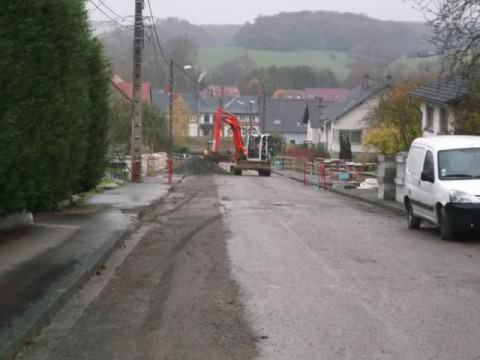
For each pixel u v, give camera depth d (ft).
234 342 24.36
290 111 349.82
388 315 28.04
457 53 65.36
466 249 46.34
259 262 40.52
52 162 44.93
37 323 25.88
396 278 35.94
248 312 28.53
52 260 37.88
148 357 22.81
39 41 39.17
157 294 32.37
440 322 27.02
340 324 26.66
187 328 26.23
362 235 53.42
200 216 66.74
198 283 34.63
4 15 35.78
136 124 119.44
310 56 384.88
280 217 66.03
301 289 33.04
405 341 24.40
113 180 110.52
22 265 36.24
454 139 56.65
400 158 80.33
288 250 45.19
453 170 52.70
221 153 212.43
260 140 183.01
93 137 66.74
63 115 44.52
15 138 36.78
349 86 356.18
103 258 40.60
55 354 23.34
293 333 25.43
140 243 49.49
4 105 36.27
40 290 30.58
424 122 121.29
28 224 51.34
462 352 23.16
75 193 66.18
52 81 42.01
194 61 227.40
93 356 23.03
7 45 35.17
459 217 49.29
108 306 30.09
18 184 39.81
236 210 72.69
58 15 42.04
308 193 104.06
